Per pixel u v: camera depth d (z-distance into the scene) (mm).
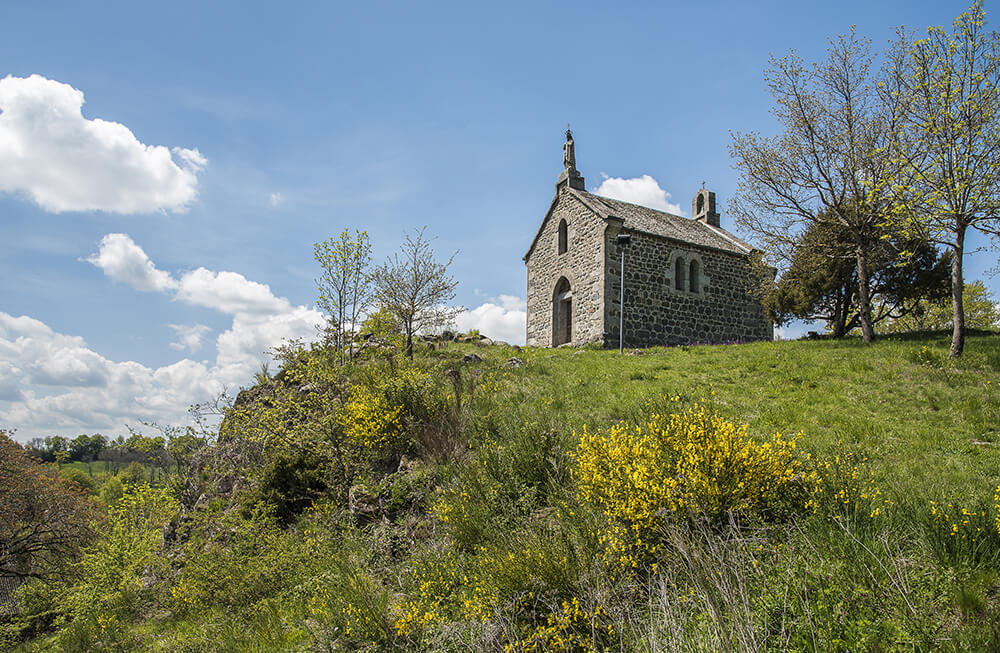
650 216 26266
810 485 5816
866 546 4559
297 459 11484
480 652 4551
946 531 4762
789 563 4227
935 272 19328
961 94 13242
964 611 3941
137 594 11680
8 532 21750
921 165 14469
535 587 4973
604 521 5727
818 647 3602
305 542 9008
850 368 12641
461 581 6004
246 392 17938
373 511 8984
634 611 4559
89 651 9398
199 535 12062
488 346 21922
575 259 24438
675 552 4961
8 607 18828
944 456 7699
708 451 5664
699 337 24344
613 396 11844
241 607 7875
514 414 10352
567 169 25688
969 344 13781
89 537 21203
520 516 6875
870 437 8625
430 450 9742
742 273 26000
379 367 13656
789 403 10680
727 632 3814
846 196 17812
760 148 18562
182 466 20656
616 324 22234
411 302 18703
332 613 6152
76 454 75562
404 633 5254
